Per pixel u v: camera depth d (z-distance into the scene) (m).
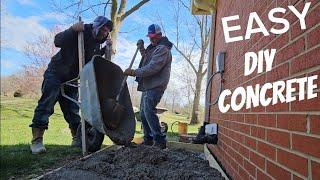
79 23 4.19
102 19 4.38
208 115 5.88
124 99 4.25
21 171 3.26
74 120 4.81
